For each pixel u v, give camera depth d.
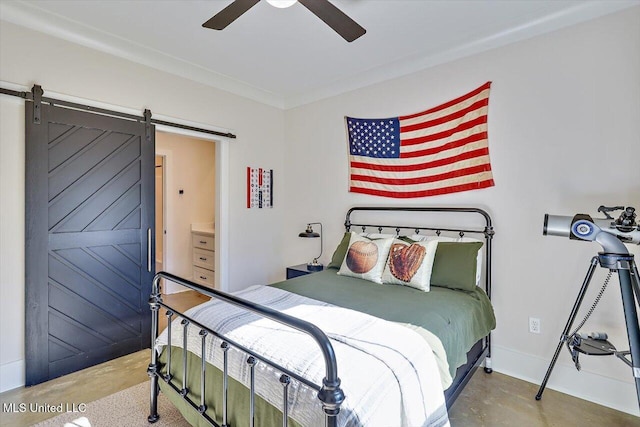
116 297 2.62
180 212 4.68
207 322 1.60
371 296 2.07
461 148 2.64
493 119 2.49
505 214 2.44
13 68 2.14
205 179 4.96
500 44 2.44
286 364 1.22
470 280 2.23
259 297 1.97
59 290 2.34
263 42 2.61
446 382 1.47
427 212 2.85
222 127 3.40
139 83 2.76
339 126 3.49
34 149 2.21
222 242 3.47
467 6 2.13
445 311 1.85
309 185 3.79
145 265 2.78
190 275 4.79
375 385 1.13
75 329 2.41
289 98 3.94
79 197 2.42
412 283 2.27
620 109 2.00
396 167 3.05
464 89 2.63
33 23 2.21
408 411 1.17
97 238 2.51
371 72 3.15
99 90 2.53
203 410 1.49
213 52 2.78
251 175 3.72
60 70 2.33
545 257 2.27
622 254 1.68
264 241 3.88
